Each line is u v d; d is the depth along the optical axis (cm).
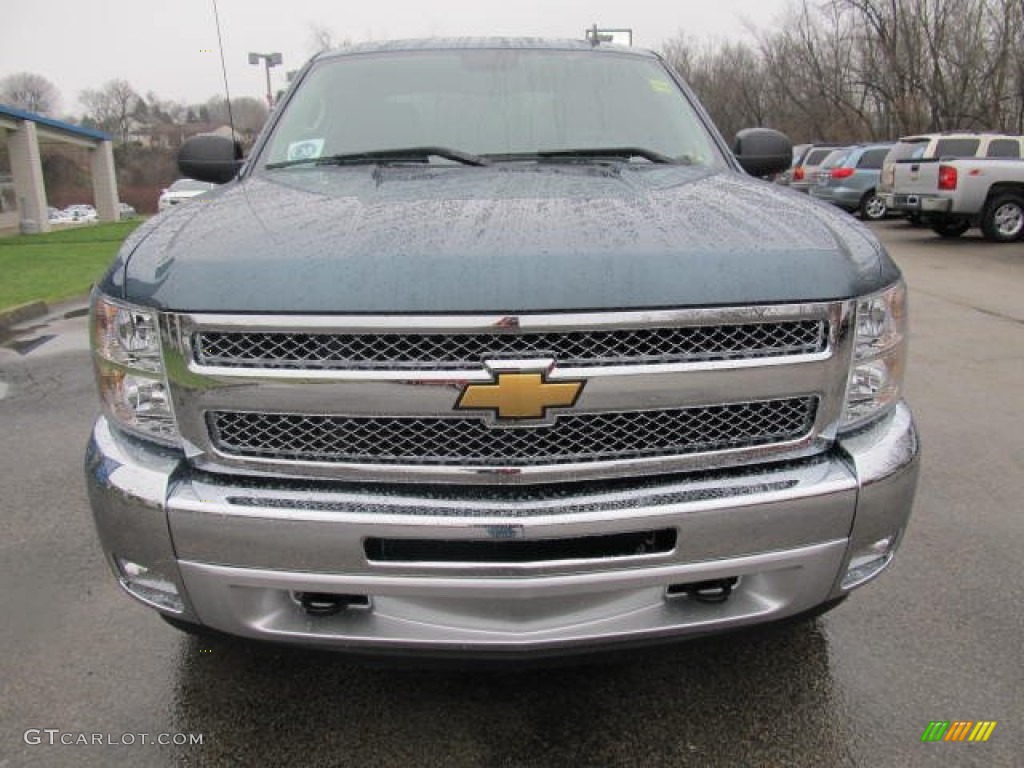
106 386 192
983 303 853
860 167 1902
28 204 2412
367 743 214
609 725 221
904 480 196
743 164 339
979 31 2759
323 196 228
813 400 186
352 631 186
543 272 171
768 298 176
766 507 181
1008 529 333
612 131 304
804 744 213
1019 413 486
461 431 175
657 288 172
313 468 178
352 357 172
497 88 314
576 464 177
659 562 180
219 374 175
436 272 171
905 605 276
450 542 176
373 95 312
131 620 270
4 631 265
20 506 363
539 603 181
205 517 178
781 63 3962
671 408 176
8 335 782
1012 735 216
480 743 214
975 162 1391
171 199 2331
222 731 219
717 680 238
